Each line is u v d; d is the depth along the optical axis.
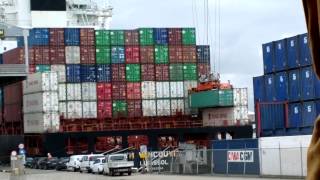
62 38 70.56
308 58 39.28
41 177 47.75
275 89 42.38
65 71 70.44
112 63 71.50
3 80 64.81
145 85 72.19
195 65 73.38
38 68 69.88
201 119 73.62
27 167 68.62
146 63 72.25
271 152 38.41
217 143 46.16
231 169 42.91
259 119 42.78
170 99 72.62
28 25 83.44
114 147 72.19
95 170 53.16
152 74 72.38
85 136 69.81
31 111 71.31
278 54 42.16
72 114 70.19
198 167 45.94
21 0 84.00
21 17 83.69
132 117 71.69
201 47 73.81
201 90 71.56
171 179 39.09
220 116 71.94
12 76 61.34
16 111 76.56
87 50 70.94
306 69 39.53
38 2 84.44
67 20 86.50
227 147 44.97
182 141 71.94
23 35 67.31
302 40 39.91
